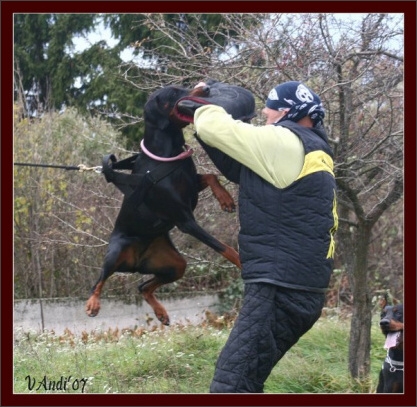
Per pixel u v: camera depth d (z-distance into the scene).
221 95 5.18
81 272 11.65
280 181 4.54
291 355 7.82
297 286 4.50
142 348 7.89
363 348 7.39
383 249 13.11
